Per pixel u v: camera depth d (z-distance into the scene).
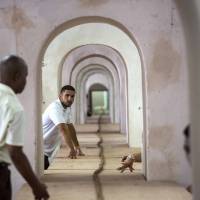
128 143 10.13
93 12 5.63
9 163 3.62
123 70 12.30
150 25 5.64
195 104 2.32
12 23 5.66
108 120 23.34
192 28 2.36
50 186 5.40
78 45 10.51
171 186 5.32
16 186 5.57
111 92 20.89
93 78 32.09
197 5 2.31
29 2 5.64
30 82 5.64
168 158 5.65
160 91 5.64
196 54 2.33
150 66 5.64
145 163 5.88
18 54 5.66
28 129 5.63
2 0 5.64
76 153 8.15
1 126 3.42
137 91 10.11
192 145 2.35
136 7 5.63
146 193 4.97
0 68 3.61
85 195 4.91
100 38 10.32
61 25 5.70
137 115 10.02
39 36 5.66
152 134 5.66
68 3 5.64
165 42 5.63
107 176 6.07
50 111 6.83
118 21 5.64
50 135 6.81
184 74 5.61
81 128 15.52
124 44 10.19
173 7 5.61
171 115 5.64
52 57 10.55
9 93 3.51
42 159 6.14
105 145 10.33
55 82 10.62
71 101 6.96
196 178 2.32
